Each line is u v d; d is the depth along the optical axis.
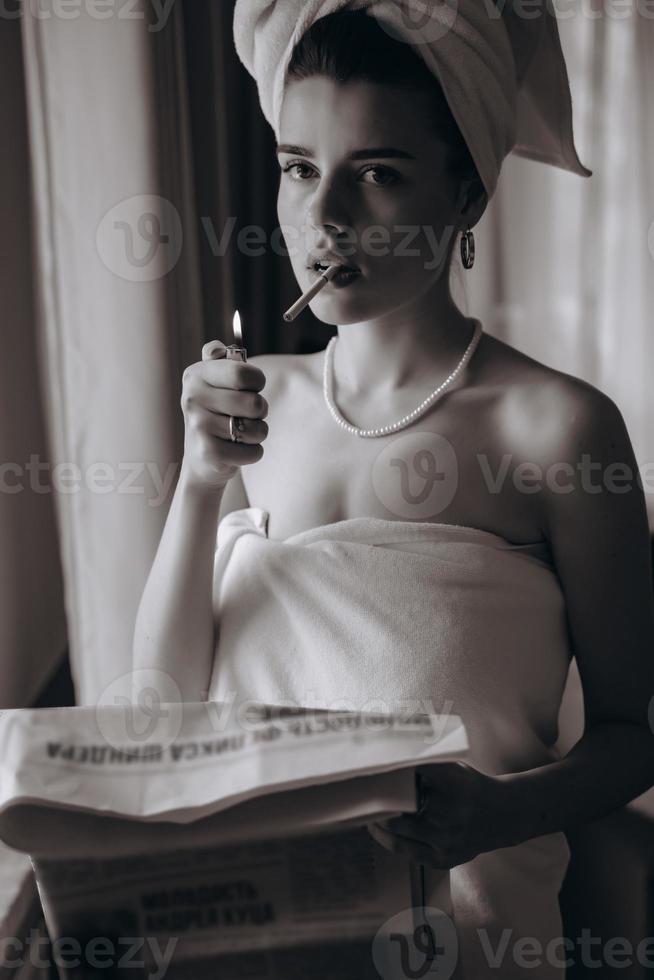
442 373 0.87
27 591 1.37
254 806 0.55
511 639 0.80
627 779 0.80
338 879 0.58
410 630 0.78
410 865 0.62
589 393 0.82
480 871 0.80
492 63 0.77
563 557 0.83
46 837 0.55
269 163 1.89
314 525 0.88
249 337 1.89
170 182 1.23
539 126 0.93
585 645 0.84
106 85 1.11
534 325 3.60
